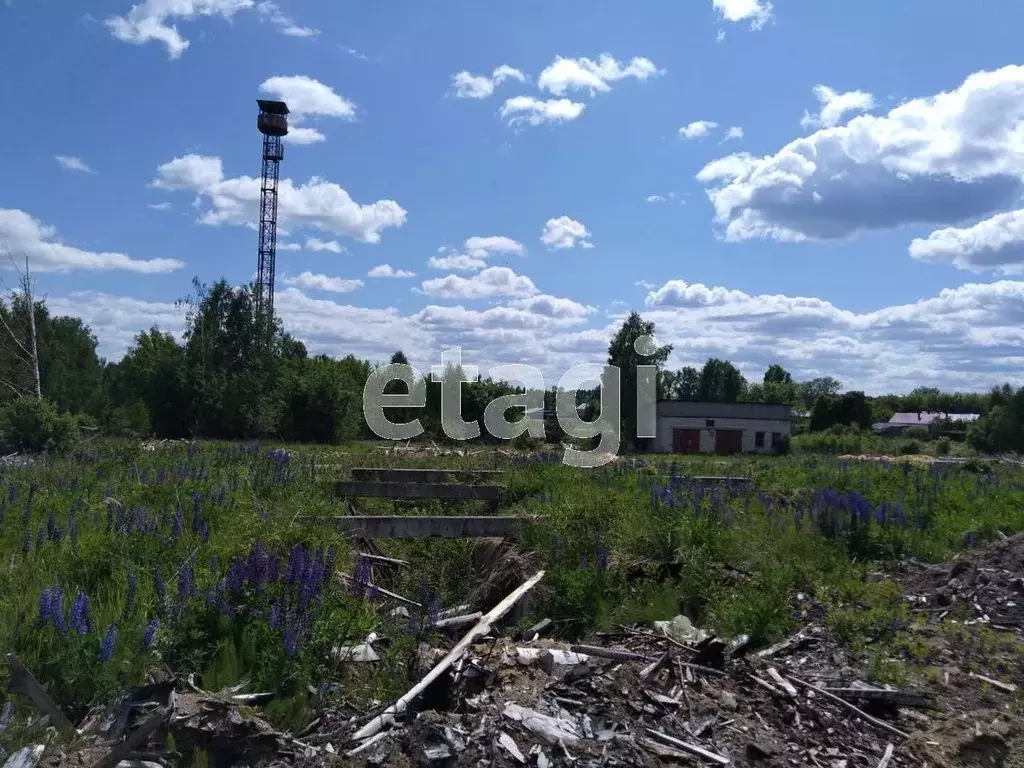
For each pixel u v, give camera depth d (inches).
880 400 4547.2
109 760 171.8
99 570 280.5
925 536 428.8
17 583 265.3
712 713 211.3
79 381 2095.2
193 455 699.4
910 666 252.1
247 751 183.3
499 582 383.2
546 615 306.7
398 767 177.2
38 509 380.5
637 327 2235.5
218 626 233.1
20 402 863.1
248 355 1930.4
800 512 461.7
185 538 321.1
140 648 209.0
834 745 203.0
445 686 217.2
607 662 240.8
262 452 781.3
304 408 1770.4
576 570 323.0
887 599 310.5
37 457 680.4
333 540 377.7
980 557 359.6
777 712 216.8
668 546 369.1
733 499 509.7
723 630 281.3
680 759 187.5
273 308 2023.9
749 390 4350.4
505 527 413.4
